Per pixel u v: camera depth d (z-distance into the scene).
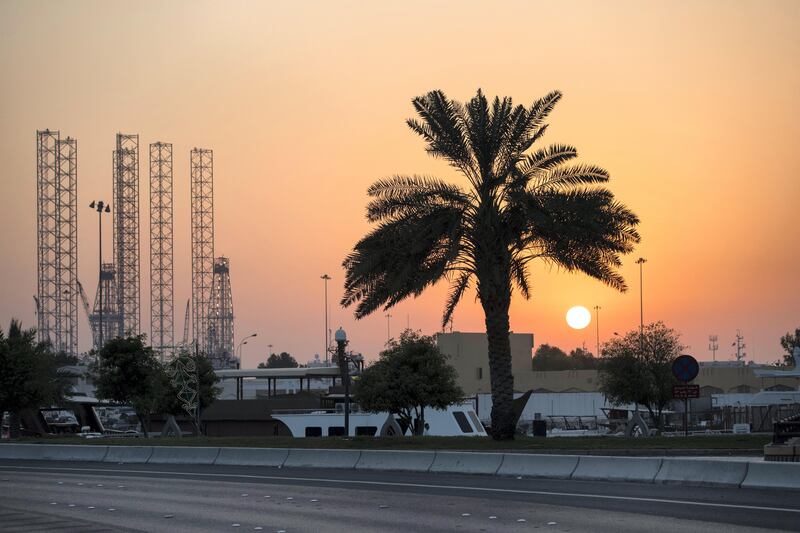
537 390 96.19
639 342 57.53
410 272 36.34
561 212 35.59
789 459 27.16
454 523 18.25
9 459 42.03
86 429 70.56
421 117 37.25
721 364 115.94
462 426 62.09
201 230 171.12
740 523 17.06
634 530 16.58
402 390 58.28
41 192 160.75
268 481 28.61
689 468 24.41
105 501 24.02
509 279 37.16
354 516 19.84
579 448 34.31
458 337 100.12
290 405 66.06
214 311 172.25
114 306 163.12
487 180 36.25
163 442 40.94
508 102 37.16
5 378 52.12
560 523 17.72
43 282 159.25
